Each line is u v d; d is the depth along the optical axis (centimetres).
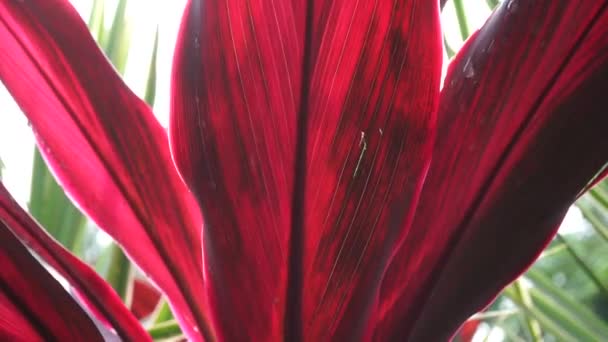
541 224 40
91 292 42
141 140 43
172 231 45
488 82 40
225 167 37
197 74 37
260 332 39
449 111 41
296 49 36
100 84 42
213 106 37
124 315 43
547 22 39
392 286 41
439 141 41
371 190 37
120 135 43
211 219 38
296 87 37
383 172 37
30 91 43
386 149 37
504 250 40
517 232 40
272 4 36
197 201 38
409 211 38
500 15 40
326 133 37
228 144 37
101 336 40
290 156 37
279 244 38
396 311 41
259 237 38
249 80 37
